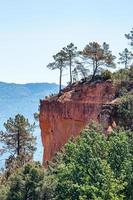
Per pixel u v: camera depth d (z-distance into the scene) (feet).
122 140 192.85
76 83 416.67
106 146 194.39
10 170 290.76
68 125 380.78
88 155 188.85
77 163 189.37
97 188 171.83
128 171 182.39
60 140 391.86
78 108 370.53
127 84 355.56
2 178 267.80
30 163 200.44
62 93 414.21
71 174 186.60
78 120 368.89
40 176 195.42
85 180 178.09
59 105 393.50
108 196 167.63
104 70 397.80
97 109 352.69
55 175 198.49
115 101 321.73
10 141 391.65
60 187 188.96
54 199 190.19
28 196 193.06
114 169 186.91
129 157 189.16
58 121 394.11
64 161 214.07
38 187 192.24
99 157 186.19
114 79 369.91
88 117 359.25
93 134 207.10
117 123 300.40
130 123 293.23
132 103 304.71
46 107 414.41
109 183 169.89
